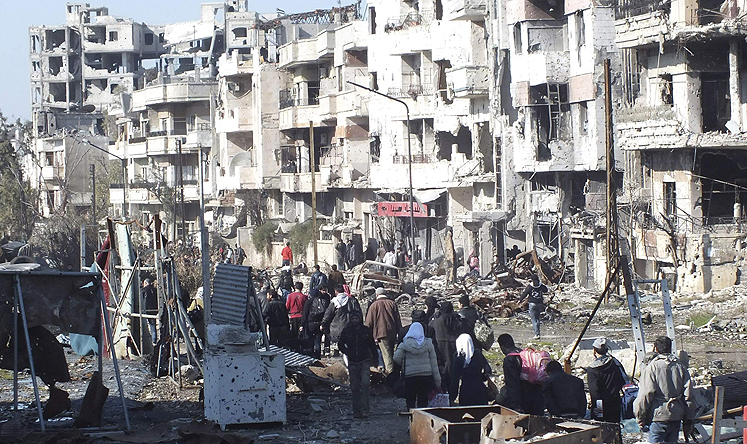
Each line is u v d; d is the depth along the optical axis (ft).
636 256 134.00
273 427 51.72
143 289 74.33
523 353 47.21
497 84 163.22
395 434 49.83
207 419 51.85
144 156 312.09
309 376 62.54
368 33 208.64
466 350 50.93
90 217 253.44
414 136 194.49
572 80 146.00
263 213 262.88
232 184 264.11
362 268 156.15
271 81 253.85
